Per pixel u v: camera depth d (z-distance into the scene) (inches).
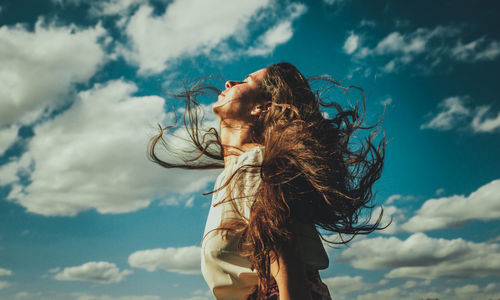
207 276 48.9
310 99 66.3
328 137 57.8
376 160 59.4
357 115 63.2
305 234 49.4
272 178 47.1
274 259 44.0
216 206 51.2
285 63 68.6
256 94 65.2
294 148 49.8
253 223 44.9
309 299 43.4
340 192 51.1
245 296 48.5
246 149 61.9
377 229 57.2
